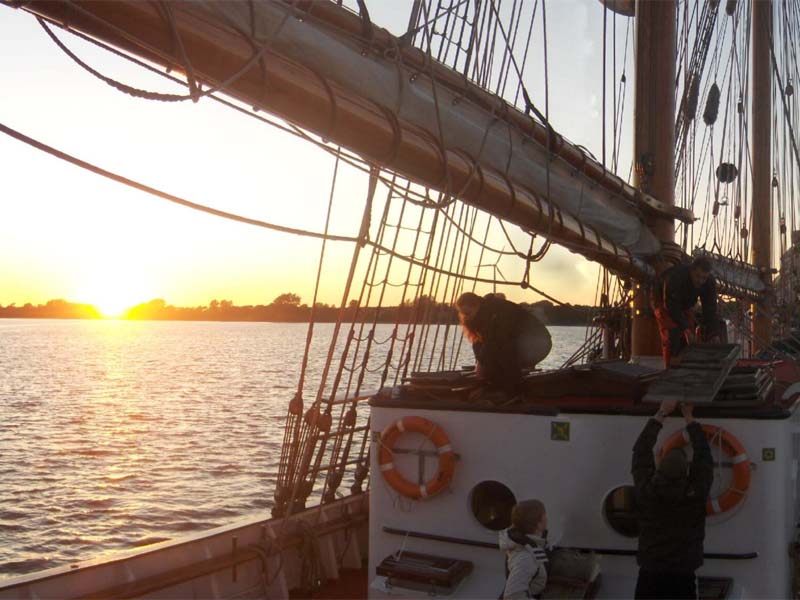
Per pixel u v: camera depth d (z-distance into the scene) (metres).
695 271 6.98
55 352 138.88
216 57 3.61
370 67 4.61
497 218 5.97
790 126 16.55
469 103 5.48
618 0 12.73
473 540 5.17
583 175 7.09
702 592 4.66
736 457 4.73
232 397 55.78
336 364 86.69
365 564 6.97
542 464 5.07
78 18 3.31
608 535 4.99
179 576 5.41
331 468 6.99
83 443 35.44
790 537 5.20
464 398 5.50
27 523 22.23
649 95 9.78
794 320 21.05
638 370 5.74
